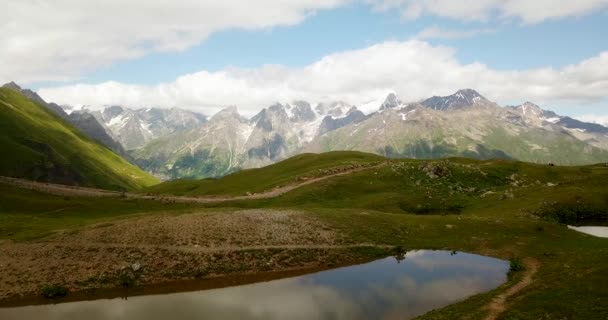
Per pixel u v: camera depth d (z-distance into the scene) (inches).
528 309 1369.3
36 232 2598.4
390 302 1625.2
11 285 1903.3
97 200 4426.7
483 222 2822.3
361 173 4618.6
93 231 2454.5
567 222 3211.1
